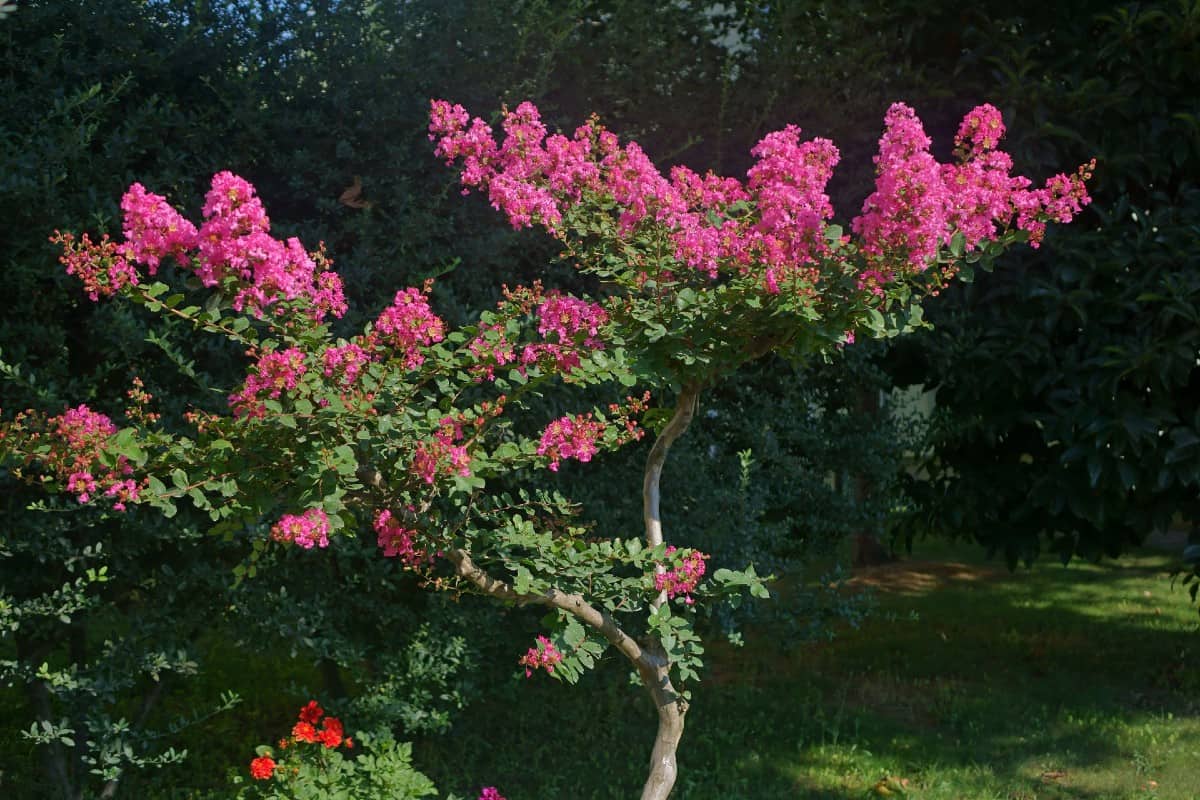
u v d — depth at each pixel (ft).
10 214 14.24
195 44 15.84
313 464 9.05
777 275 10.15
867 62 19.48
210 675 22.06
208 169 15.89
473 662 17.42
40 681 16.11
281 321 10.09
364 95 16.38
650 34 19.20
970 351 19.53
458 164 16.24
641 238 11.48
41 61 15.65
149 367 15.24
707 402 19.11
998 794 17.38
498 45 17.20
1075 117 19.07
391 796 13.42
